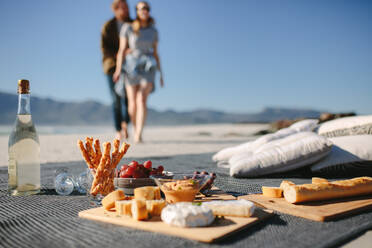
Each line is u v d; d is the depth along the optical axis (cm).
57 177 98
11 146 95
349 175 134
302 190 79
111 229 64
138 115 354
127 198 78
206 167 163
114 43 354
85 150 92
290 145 133
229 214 69
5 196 94
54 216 73
